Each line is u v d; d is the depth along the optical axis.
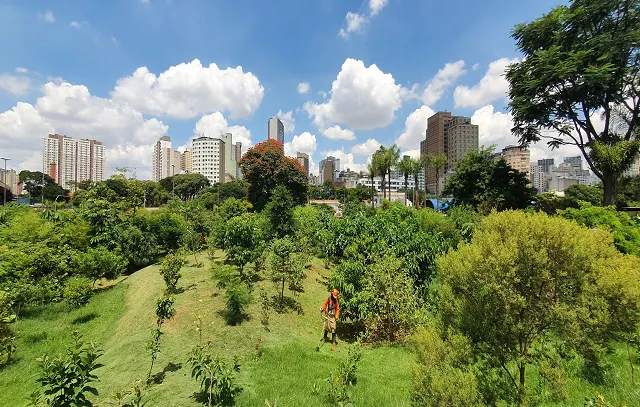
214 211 22.41
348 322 8.53
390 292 7.21
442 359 3.57
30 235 10.84
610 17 20.22
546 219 3.34
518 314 3.42
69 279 9.39
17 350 6.46
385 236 9.09
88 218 12.13
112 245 12.24
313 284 10.94
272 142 31.53
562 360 3.84
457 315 3.95
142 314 7.72
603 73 17.98
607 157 19.08
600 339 3.24
